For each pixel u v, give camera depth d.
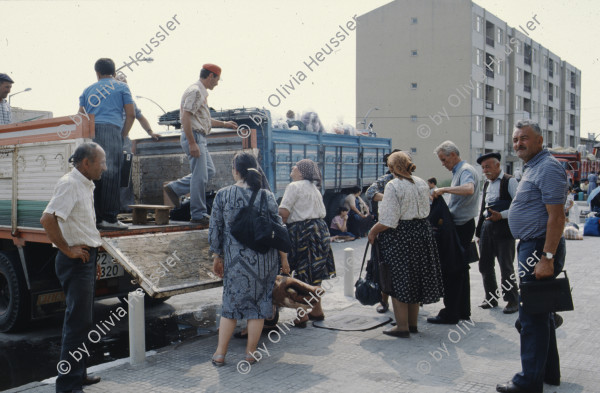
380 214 4.91
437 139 42.41
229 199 4.41
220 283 5.01
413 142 43.31
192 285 4.75
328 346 4.76
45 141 4.96
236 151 7.20
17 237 5.35
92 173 3.83
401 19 43.31
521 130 3.65
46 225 3.61
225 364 4.31
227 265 4.36
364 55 44.97
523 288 3.50
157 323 6.19
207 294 7.81
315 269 5.33
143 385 3.87
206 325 6.09
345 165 13.09
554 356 3.71
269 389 3.76
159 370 4.19
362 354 4.52
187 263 5.00
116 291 5.72
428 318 5.57
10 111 7.24
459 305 5.52
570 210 15.30
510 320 5.54
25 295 5.52
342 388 3.77
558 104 63.50
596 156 37.38
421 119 43.03
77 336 3.76
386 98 44.28
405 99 43.56
